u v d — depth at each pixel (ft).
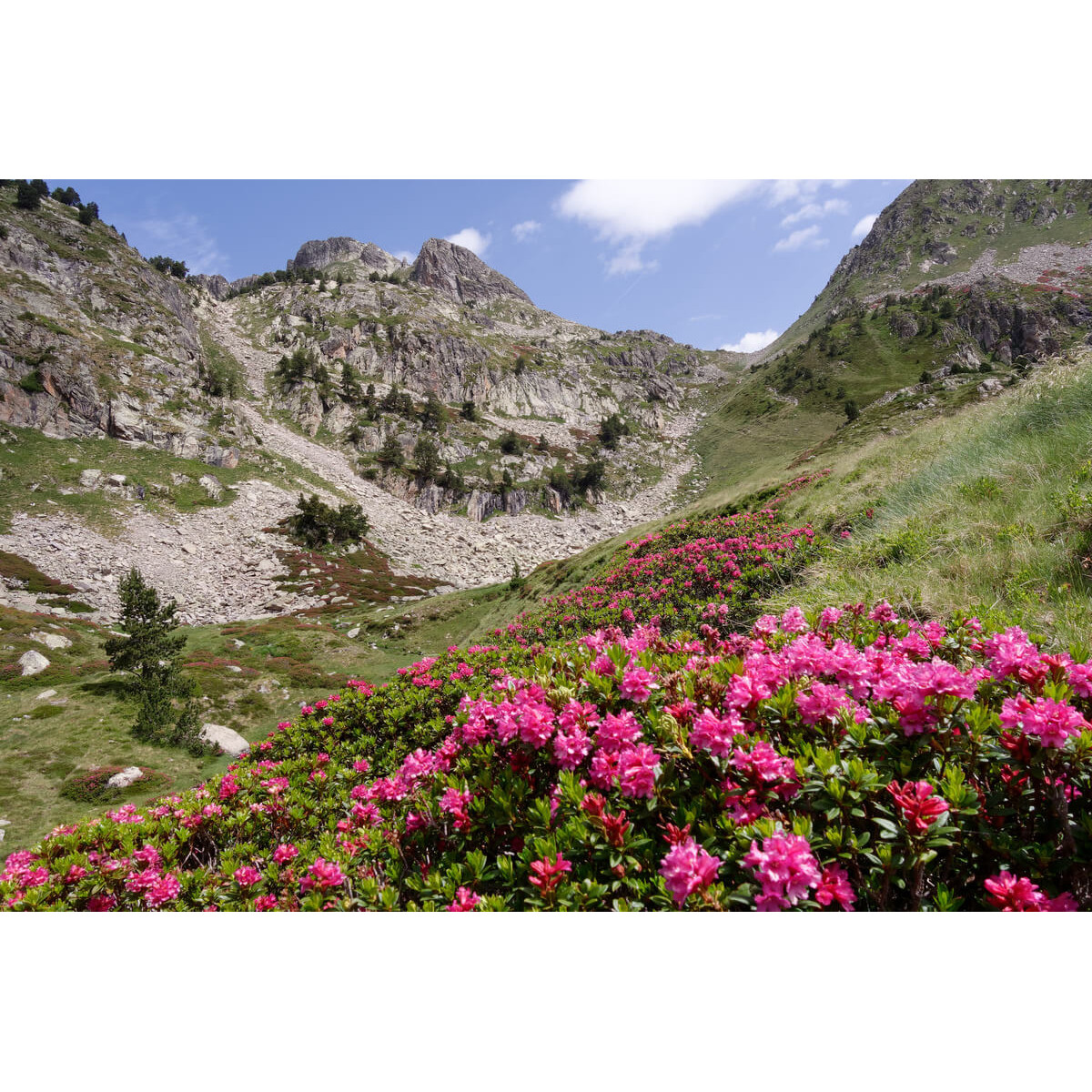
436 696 28.30
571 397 494.18
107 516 197.26
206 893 15.03
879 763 9.39
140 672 87.51
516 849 11.01
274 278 542.16
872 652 12.05
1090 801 8.62
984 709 9.31
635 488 379.55
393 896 11.50
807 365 486.38
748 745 9.65
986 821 8.38
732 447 416.26
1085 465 25.81
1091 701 9.23
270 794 21.77
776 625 19.36
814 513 50.90
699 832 9.18
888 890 8.69
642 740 10.87
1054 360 39.17
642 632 16.49
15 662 92.94
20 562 157.69
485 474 339.16
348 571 203.21
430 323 479.82
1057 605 17.65
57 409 231.91
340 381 376.48
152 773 67.62
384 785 15.65
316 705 31.42
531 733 11.25
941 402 186.60
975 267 584.81
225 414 286.66
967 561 22.72
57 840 18.16
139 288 330.54
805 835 8.30
